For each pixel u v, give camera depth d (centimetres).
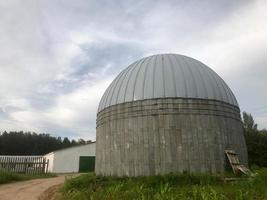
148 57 2473
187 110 2019
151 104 2053
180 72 2180
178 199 1275
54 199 1628
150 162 1952
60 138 12562
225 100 2184
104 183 1816
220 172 1922
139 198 1352
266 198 1235
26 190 1989
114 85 2394
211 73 2338
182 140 1958
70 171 4447
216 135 2027
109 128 2219
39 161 4594
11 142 10875
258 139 3192
